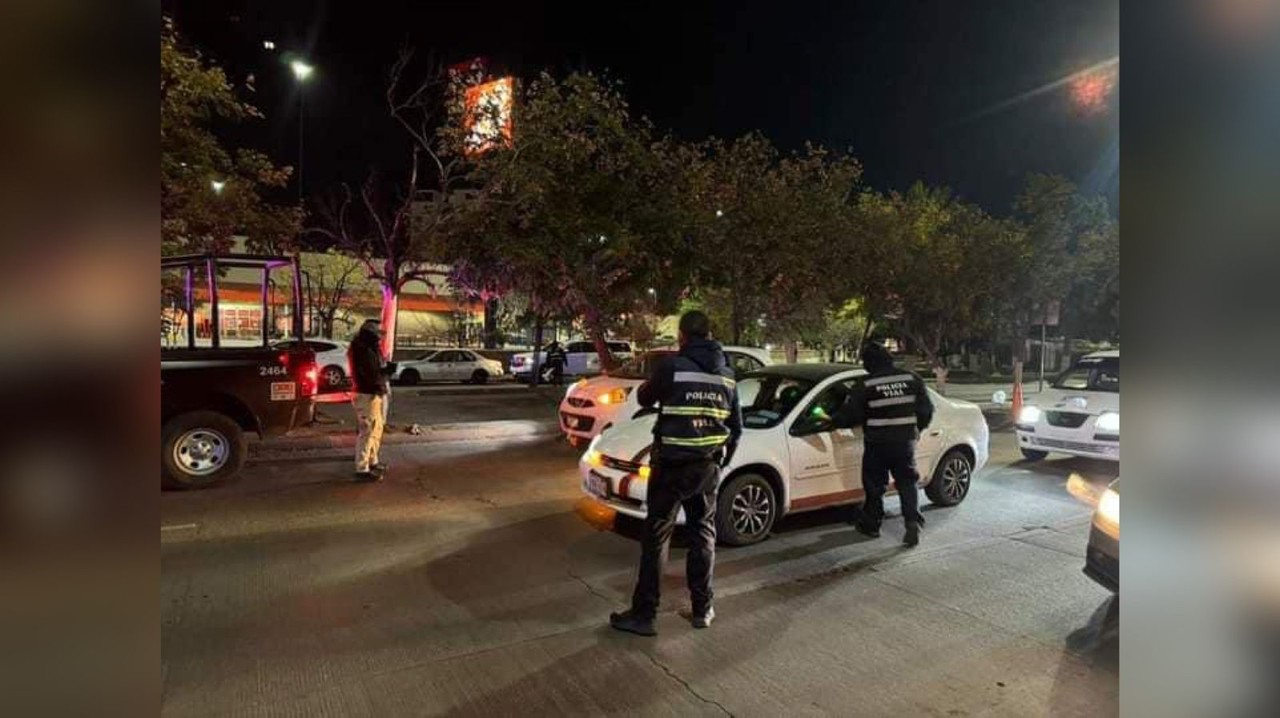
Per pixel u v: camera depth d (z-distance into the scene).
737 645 4.27
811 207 16.55
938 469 7.55
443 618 4.58
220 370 8.04
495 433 12.22
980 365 37.34
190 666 3.88
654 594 4.41
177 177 10.95
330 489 8.05
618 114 13.55
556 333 32.28
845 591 5.18
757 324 18.25
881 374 6.34
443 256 14.27
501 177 12.91
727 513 6.06
